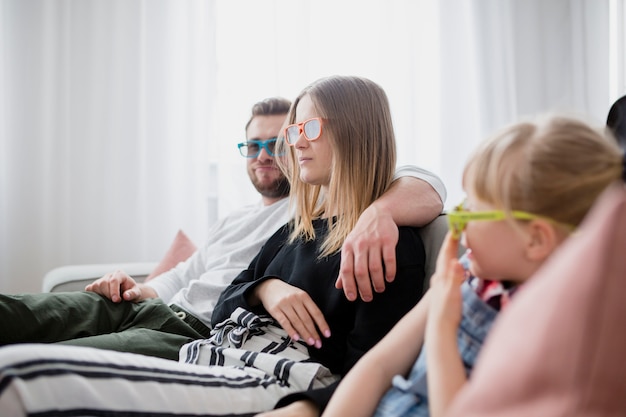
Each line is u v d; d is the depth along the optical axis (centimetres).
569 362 41
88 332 126
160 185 248
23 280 234
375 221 101
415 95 271
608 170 62
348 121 116
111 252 243
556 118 65
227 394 85
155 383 78
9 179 233
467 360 70
